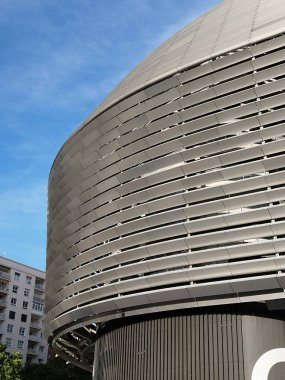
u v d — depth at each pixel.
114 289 28.17
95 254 30.02
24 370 63.69
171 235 26.48
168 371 25.31
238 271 24.17
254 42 26.11
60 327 34.56
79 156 32.56
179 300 25.77
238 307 25.05
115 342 28.86
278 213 23.70
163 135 27.80
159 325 26.66
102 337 30.59
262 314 24.53
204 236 25.22
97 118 31.25
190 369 24.72
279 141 24.20
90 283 30.05
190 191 26.11
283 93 24.62
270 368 23.44
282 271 23.38
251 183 24.55
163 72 29.05
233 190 25.02
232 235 24.56
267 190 24.03
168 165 27.44
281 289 23.53
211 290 24.64
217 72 26.73
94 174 30.98
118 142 29.73
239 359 23.84
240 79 25.94
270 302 24.14
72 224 32.34
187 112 27.16
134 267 27.41
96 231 30.38
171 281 25.97
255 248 23.88
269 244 23.53
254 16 29.52
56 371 63.41
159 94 28.45
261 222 24.34
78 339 39.31
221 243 25.03
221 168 25.77
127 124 29.47
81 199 31.88
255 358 23.67
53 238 35.78
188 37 32.88
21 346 92.25
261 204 24.39
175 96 27.97
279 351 23.77
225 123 26.16
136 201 28.33
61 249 33.81
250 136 25.08
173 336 25.92
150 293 26.31
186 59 28.95
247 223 24.58
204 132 26.36
